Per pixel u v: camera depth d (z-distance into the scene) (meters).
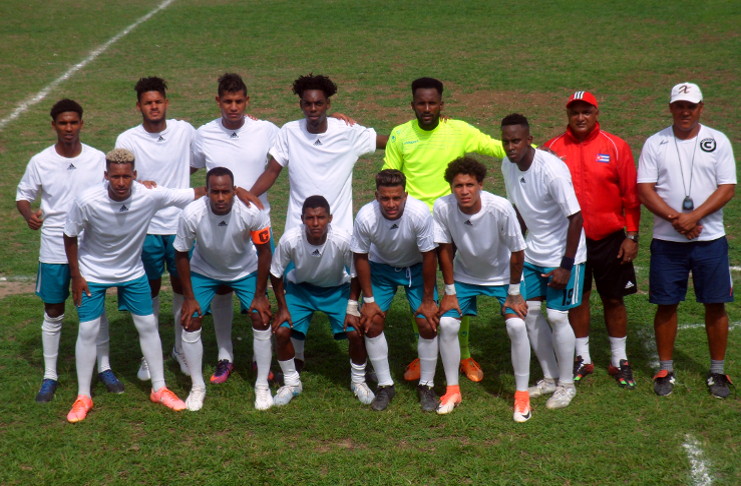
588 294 5.46
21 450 4.55
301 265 5.05
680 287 5.21
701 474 4.28
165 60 16.94
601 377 5.50
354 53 17.34
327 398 5.26
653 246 5.27
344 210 5.64
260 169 5.80
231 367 5.67
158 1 23.27
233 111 5.61
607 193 5.25
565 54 16.69
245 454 4.53
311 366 5.80
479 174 4.66
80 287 4.92
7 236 8.52
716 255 5.07
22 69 16.06
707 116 12.42
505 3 21.97
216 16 21.31
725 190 5.01
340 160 5.57
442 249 4.93
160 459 4.47
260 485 4.24
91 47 18.03
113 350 6.06
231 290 5.50
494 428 4.82
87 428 4.84
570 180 4.93
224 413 5.04
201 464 4.43
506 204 4.72
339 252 5.01
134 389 5.39
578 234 4.88
